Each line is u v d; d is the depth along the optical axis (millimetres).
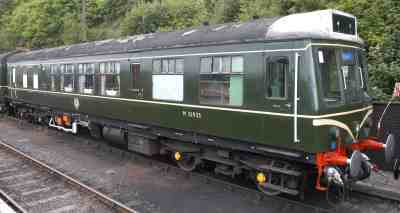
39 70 16156
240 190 8320
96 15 31469
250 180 9117
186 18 23531
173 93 9352
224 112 8109
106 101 11805
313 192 8273
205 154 9234
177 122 9297
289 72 6891
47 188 8898
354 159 6594
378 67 11266
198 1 24531
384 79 11219
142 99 10336
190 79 8844
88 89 12695
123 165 10719
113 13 30516
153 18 24375
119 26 27938
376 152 9438
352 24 7680
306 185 8211
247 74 7586
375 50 11797
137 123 10719
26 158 11352
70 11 34500
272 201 7715
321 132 6641
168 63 9453
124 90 10961
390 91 11094
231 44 7891
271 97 7207
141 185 9008
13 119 19500
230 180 9188
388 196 7676
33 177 9781
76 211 7508
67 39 29688
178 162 9977
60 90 14523
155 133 10164
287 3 15570
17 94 18828
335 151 6984
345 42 7355
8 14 43000
